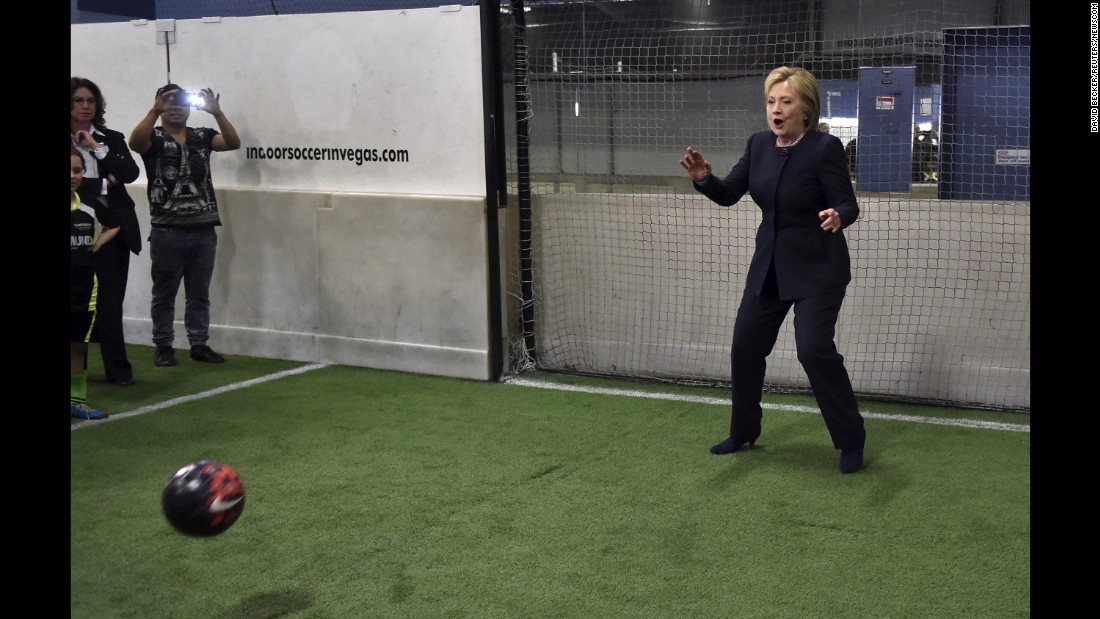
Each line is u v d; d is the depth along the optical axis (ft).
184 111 24.58
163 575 13.66
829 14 23.34
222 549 14.47
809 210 16.80
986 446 18.54
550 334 24.94
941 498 15.98
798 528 14.90
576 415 20.98
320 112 25.55
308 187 25.99
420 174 24.61
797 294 16.90
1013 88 21.58
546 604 12.65
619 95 24.03
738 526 15.02
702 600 12.68
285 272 26.23
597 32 24.48
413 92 24.39
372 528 15.15
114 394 22.93
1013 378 20.79
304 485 17.01
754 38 23.86
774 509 15.66
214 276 27.22
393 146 24.82
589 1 24.47
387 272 24.93
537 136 24.44
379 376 24.56
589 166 24.26
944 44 22.18
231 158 26.86
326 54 25.27
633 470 17.53
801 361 17.02
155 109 24.26
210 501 11.56
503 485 16.88
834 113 23.07
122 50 27.73
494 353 24.00
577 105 24.22
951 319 21.20
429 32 23.99
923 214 21.15
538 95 24.39
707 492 16.43
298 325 26.30
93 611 12.64
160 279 25.17
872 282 21.74
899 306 21.58
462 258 23.98
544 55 24.57
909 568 13.48
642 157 24.08
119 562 14.07
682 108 23.99
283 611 12.60
